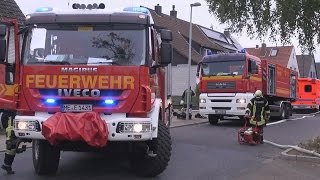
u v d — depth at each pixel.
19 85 8.74
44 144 9.34
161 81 10.73
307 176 10.15
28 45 8.80
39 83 8.59
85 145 8.71
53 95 8.55
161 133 9.32
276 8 12.65
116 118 8.42
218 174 10.16
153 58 9.09
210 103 22.64
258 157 12.76
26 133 8.52
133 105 8.48
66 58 8.66
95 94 8.48
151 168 9.44
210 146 14.91
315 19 12.57
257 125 15.65
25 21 8.94
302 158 12.16
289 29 12.87
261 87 23.91
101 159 11.85
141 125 8.39
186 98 26.58
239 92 22.06
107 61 8.62
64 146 8.78
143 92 8.55
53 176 9.65
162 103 10.98
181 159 12.19
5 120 16.08
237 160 12.17
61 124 8.27
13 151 9.72
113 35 8.75
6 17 22.73
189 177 9.75
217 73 22.55
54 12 8.94
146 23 8.77
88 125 8.28
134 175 9.77
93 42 8.75
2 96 14.30
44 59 8.70
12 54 9.58
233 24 13.11
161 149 9.27
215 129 20.94
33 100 8.59
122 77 8.50
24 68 8.69
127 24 8.77
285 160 12.28
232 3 12.75
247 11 12.84
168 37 8.98
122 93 8.52
